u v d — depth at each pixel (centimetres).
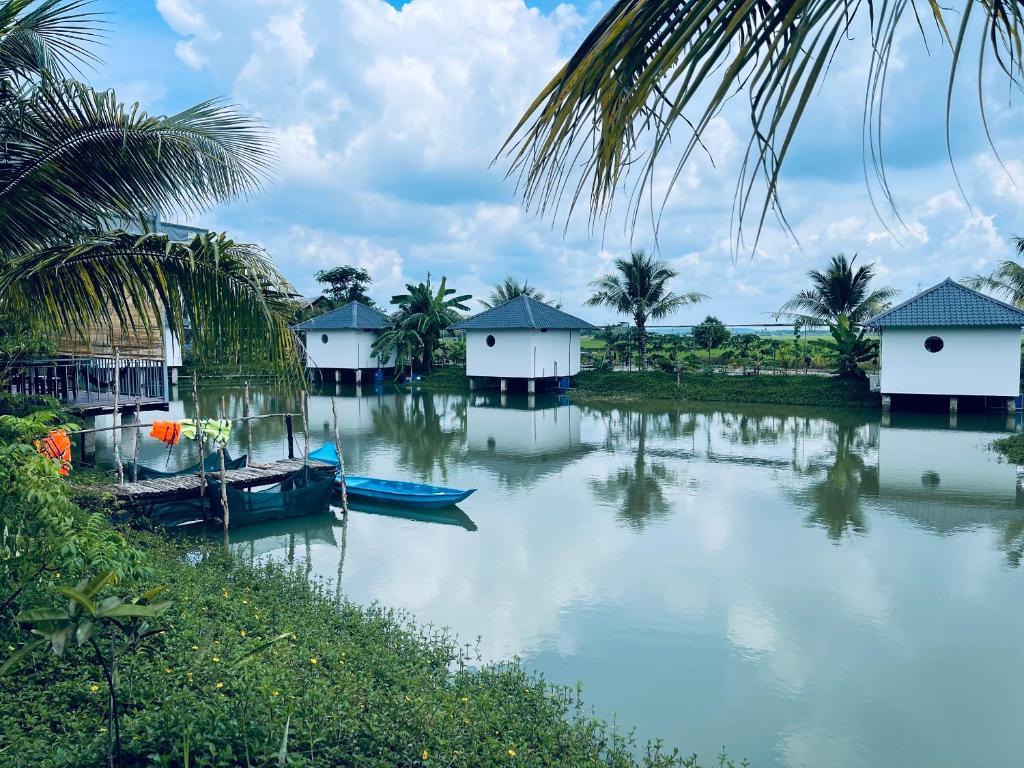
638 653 779
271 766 407
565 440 2119
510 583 982
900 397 2711
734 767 586
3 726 459
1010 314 2322
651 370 3347
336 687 546
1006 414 2427
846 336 2805
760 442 2056
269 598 838
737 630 830
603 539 1171
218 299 596
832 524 1238
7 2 523
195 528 1242
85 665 552
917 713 663
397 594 946
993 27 125
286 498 1282
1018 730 635
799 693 698
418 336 3622
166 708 460
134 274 584
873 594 930
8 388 1348
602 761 542
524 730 558
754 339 3575
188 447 1977
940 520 1255
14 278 548
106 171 578
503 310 3275
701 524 1248
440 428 2350
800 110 113
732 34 117
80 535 465
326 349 3622
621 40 128
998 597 912
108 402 1484
